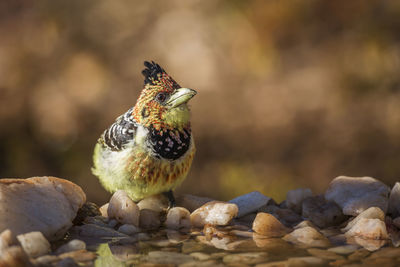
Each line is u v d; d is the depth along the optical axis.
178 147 5.53
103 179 5.55
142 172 5.53
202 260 5.41
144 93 5.53
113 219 5.51
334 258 5.41
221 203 5.52
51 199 5.46
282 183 8.06
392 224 5.50
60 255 5.42
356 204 5.52
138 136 5.52
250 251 5.43
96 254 5.43
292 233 5.48
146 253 5.43
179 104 5.52
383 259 5.41
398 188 5.54
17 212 5.44
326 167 8.34
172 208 5.52
